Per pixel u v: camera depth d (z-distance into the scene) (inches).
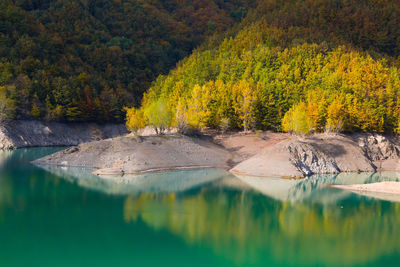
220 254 1534.2
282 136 4817.9
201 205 2247.8
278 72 5792.3
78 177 2938.0
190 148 3853.3
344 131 4682.6
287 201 2407.7
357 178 3324.3
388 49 7416.3
